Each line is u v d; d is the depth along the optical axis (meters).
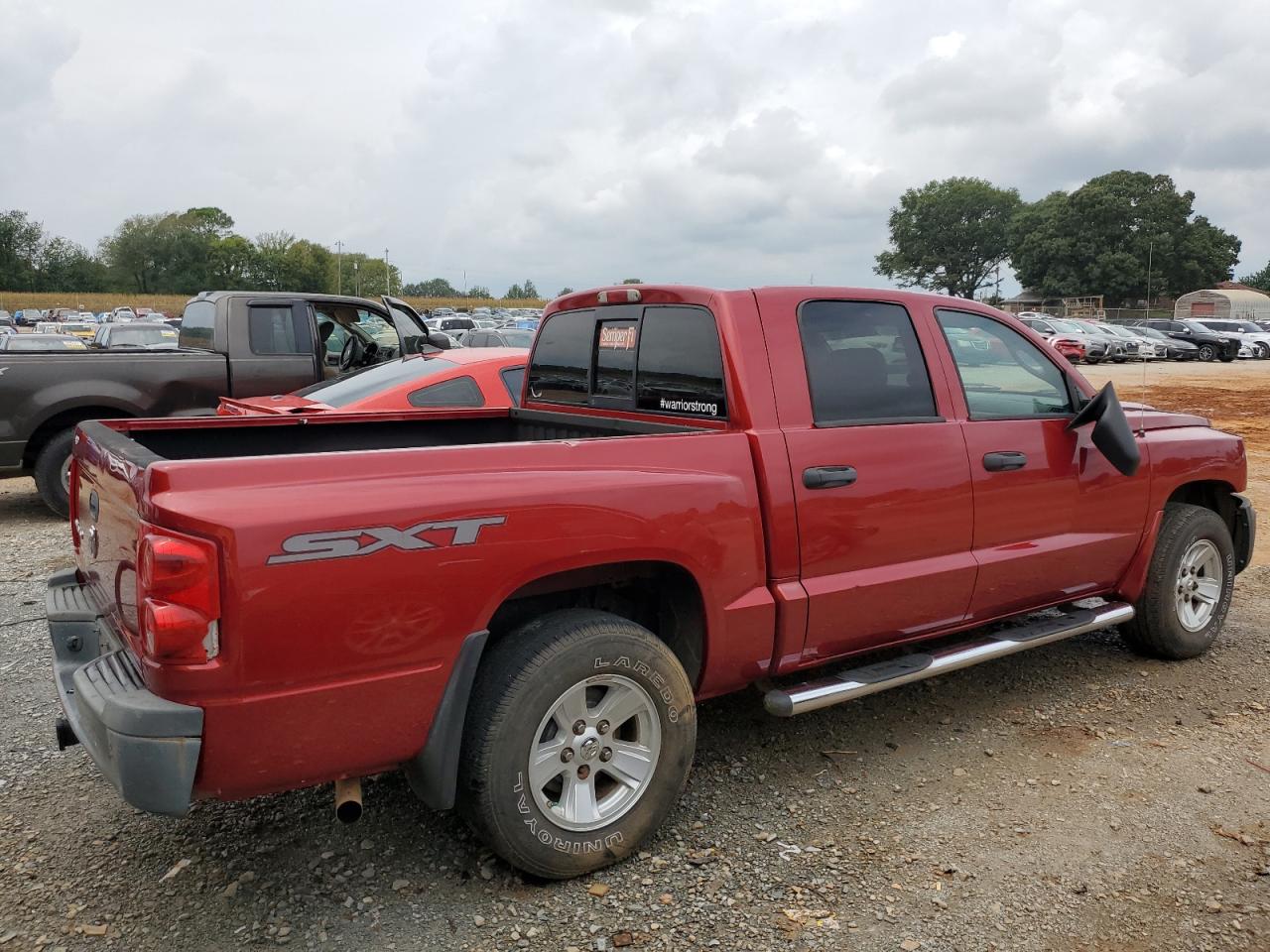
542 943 2.73
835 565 3.58
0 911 2.87
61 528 8.18
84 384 8.17
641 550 3.07
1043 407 4.40
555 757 2.95
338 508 2.54
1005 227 108.25
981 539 4.02
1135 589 4.79
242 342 8.96
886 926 2.81
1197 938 2.76
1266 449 13.35
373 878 3.05
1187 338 38.41
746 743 4.05
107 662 2.73
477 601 2.76
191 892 2.97
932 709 4.40
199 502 2.41
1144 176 86.88
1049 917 2.85
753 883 3.03
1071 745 4.03
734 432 3.40
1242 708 4.41
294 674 2.50
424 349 8.64
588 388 4.44
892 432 3.73
